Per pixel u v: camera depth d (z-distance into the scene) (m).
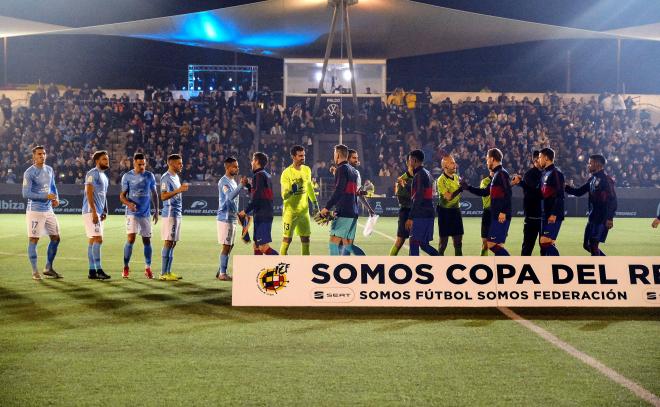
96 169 10.57
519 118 35.00
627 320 7.51
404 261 7.96
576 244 16.83
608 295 7.91
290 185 10.73
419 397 4.89
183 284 10.00
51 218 10.51
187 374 5.43
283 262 8.00
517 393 4.98
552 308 8.12
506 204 10.37
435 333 6.88
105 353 6.06
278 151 33.22
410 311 7.94
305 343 6.45
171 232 10.41
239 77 39.22
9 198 28.42
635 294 7.93
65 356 5.95
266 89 36.53
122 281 10.28
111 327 7.09
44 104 34.28
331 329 7.04
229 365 5.70
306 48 34.94
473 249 15.65
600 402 4.79
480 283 7.92
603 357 5.99
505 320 7.49
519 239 17.91
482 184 12.27
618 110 35.19
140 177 10.59
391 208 29.22
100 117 34.00
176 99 36.16
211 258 13.34
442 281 7.93
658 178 31.41
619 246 16.64
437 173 31.08
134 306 8.23
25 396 4.89
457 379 5.32
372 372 5.51
